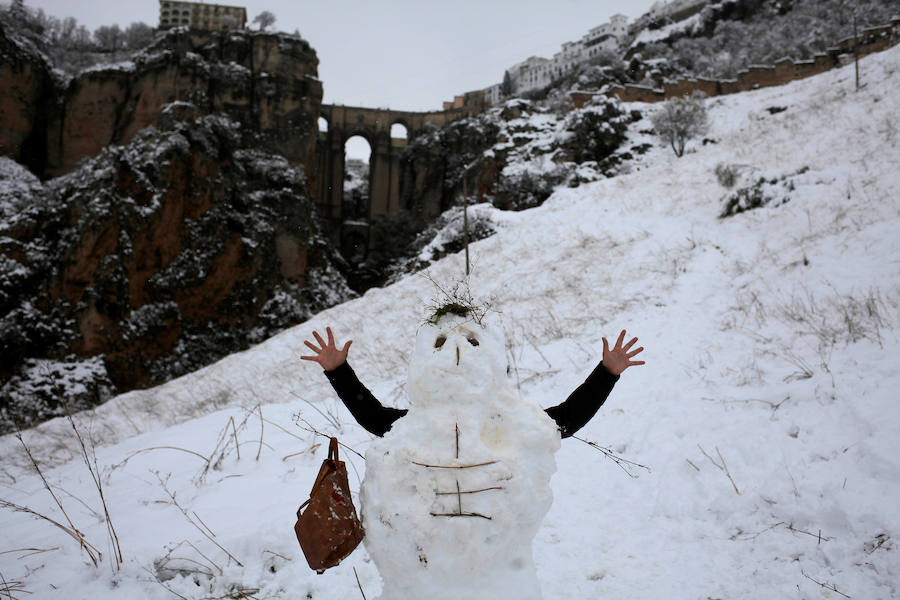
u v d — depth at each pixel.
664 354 8.05
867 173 13.68
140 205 39.94
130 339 37.00
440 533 2.13
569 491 4.96
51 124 59.84
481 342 2.38
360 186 89.56
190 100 56.38
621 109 50.28
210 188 44.81
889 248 9.38
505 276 15.32
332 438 2.67
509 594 2.17
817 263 9.91
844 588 3.27
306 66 63.19
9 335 32.41
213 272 43.84
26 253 36.56
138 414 13.04
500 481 2.18
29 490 6.32
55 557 4.11
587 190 23.62
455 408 2.27
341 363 2.75
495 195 49.72
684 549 3.92
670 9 112.12
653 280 11.88
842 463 4.46
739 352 7.45
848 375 5.79
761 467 4.74
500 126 58.06
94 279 36.56
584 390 2.66
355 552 3.98
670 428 5.83
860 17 63.03
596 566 3.79
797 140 20.11
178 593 3.59
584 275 13.48
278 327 46.56
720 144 25.92
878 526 3.70
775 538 3.87
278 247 51.22
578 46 123.69
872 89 24.25
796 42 68.12
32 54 59.25
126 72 60.50
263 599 3.53
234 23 90.75
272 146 59.44
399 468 2.23
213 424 7.82
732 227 14.02
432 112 83.81
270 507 4.66
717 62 75.81
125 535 4.38
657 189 20.28
